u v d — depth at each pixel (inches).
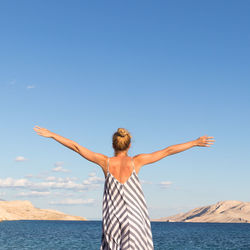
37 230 4082.2
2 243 2167.8
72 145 175.3
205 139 171.3
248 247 2139.5
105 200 166.9
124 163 170.6
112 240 156.1
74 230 4242.1
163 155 171.3
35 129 175.2
